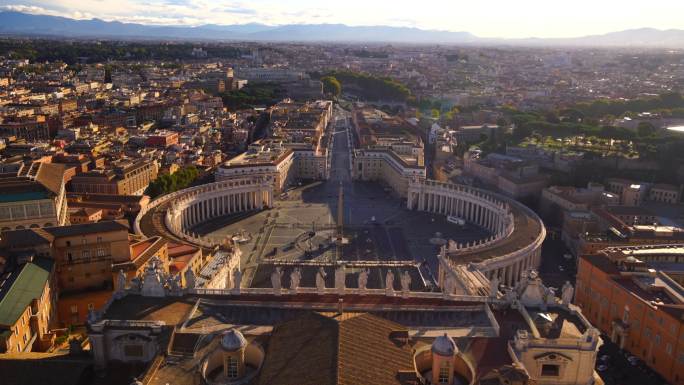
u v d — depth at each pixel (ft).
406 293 431.43
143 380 300.61
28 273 480.23
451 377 303.48
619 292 529.45
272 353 306.76
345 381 267.39
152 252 576.20
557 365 328.49
